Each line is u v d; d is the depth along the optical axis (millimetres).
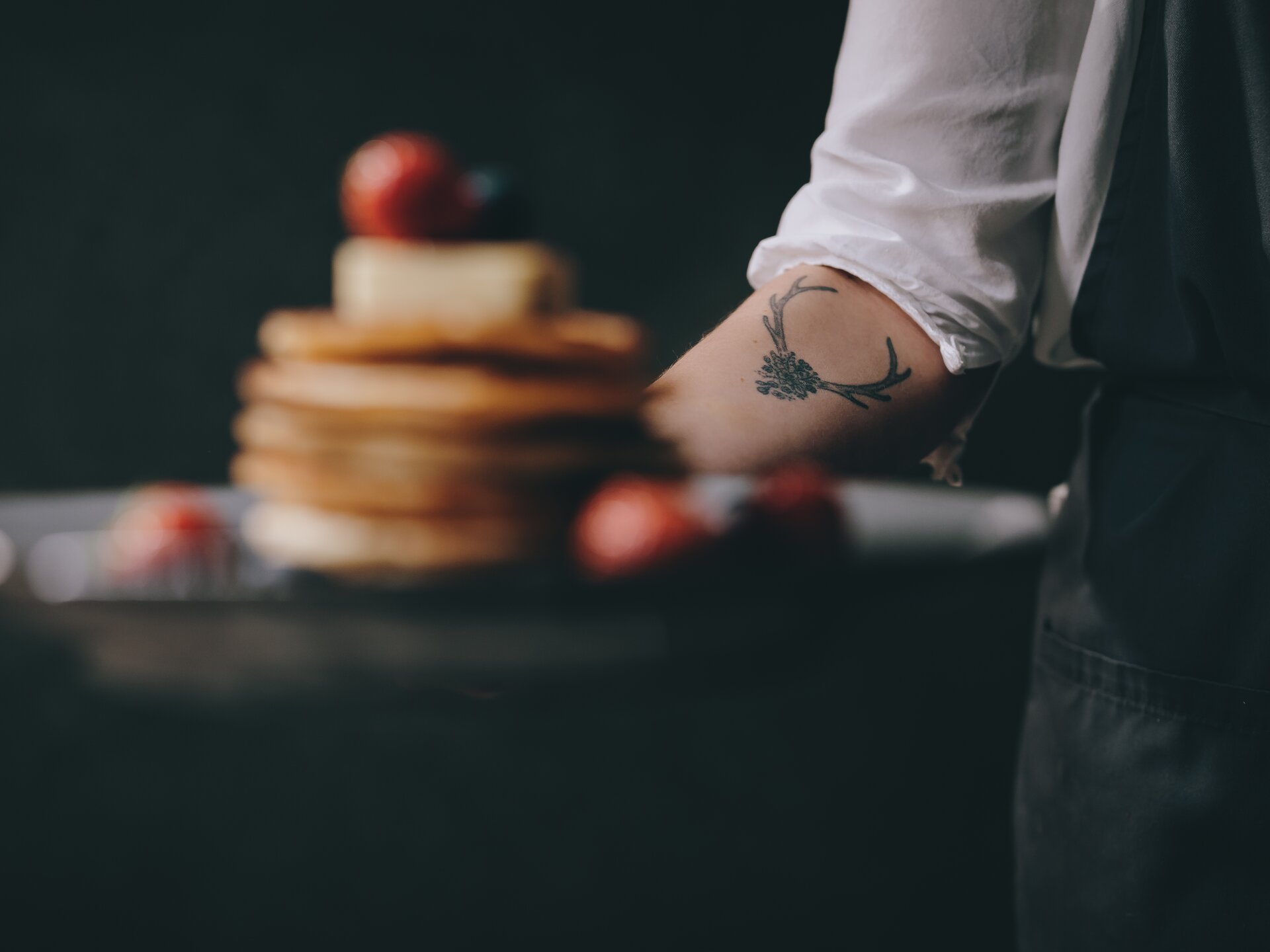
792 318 822
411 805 3035
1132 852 841
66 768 2990
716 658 551
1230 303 799
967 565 582
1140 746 837
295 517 605
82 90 3139
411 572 597
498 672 540
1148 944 837
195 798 3016
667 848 3039
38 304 3160
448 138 3209
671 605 545
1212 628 817
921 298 822
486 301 631
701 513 586
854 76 861
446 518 602
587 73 3191
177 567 562
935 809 3031
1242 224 792
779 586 553
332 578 559
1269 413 807
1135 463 857
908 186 830
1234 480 815
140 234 3172
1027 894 915
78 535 579
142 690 546
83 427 3188
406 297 633
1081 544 878
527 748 3018
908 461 831
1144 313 836
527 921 3029
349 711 546
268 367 631
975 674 3031
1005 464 3105
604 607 542
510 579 581
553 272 639
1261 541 806
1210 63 789
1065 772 876
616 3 3170
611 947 3016
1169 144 807
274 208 3191
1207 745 819
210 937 3008
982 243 829
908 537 597
